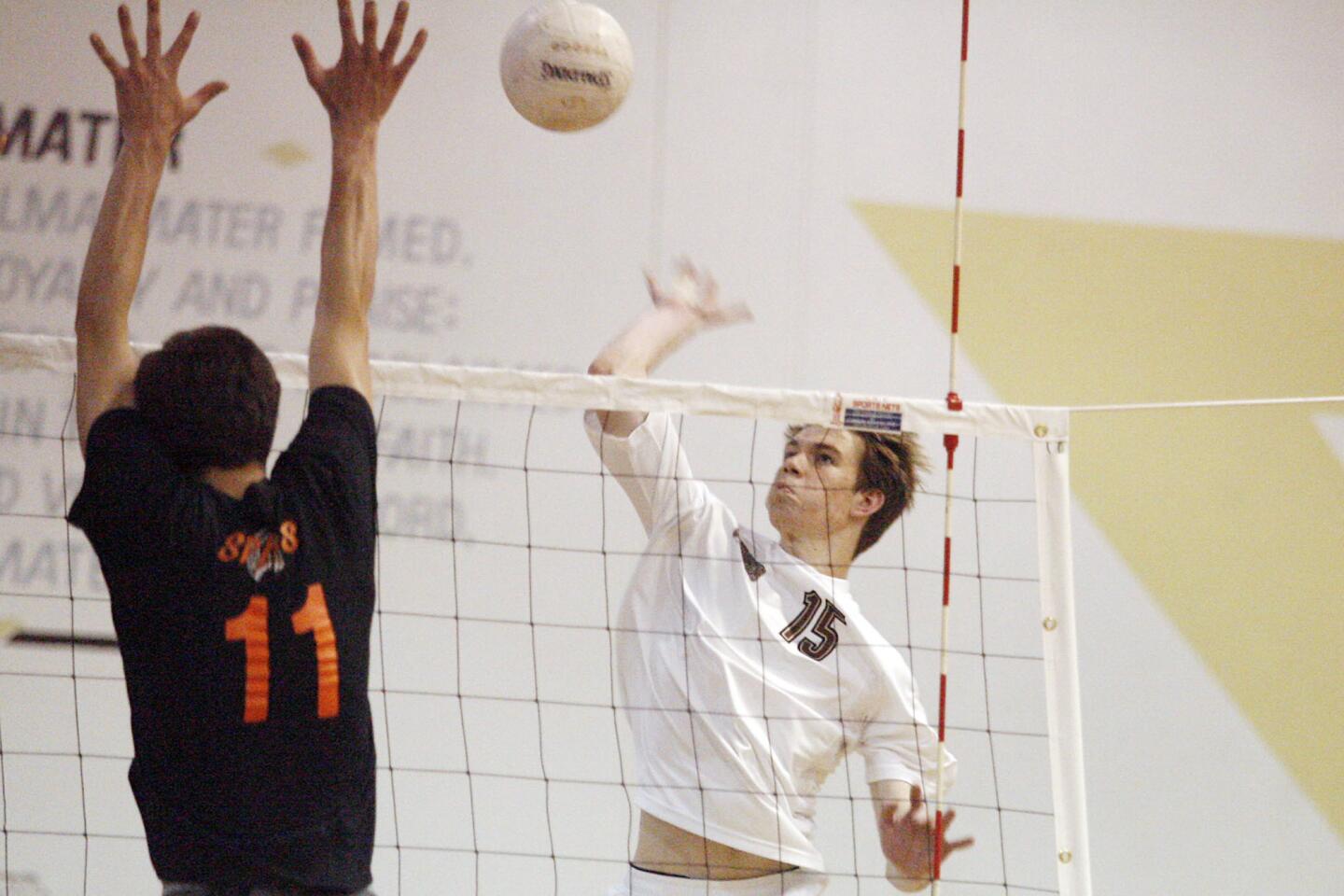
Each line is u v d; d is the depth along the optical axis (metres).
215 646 6.17
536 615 16.34
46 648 15.52
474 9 17.22
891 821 10.46
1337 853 16.83
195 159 16.42
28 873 15.36
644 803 10.49
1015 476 16.95
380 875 15.87
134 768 6.40
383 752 15.99
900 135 17.61
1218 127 18.02
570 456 16.50
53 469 15.72
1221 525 17.36
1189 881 16.66
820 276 17.27
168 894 6.08
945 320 17.36
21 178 16.09
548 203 17.02
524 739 16.22
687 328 11.06
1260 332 17.73
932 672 16.61
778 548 11.22
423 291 16.64
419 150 16.88
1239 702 17.05
